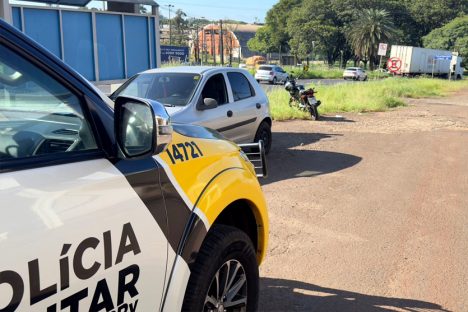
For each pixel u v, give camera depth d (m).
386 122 15.05
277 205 6.24
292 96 15.70
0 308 1.54
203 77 7.75
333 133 12.59
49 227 1.70
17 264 1.59
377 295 3.94
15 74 1.88
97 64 13.26
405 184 7.48
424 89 31.06
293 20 92.19
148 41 14.68
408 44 97.38
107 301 1.94
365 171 8.30
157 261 2.20
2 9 10.28
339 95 20.50
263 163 3.84
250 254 2.94
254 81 9.19
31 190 1.71
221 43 63.00
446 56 61.59
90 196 1.89
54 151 1.96
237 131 8.30
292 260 4.57
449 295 3.97
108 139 2.06
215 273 2.62
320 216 5.85
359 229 5.43
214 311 2.72
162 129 2.02
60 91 2.01
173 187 2.33
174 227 2.31
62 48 12.37
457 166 8.93
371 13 81.88
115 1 13.45
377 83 30.78
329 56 93.19
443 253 4.81
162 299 2.27
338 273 4.32
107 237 1.92
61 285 1.73
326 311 3.66
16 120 2.00
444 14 94.44
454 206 6.38
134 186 2.10
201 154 2.67
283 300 3.81
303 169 8.36
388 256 4.71
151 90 7.62
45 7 11.88
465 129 13.97
